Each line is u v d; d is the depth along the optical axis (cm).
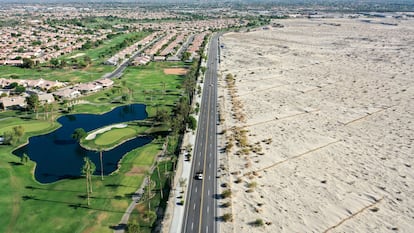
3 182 12181
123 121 18388
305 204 10906
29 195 11494
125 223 10162
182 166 13300
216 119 18275
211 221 10112
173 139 15738
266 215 10375
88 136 16325
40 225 10006
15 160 13900
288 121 17962
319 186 11900
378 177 12481
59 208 10825
